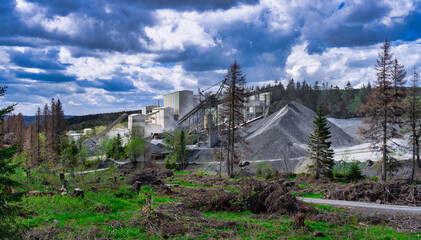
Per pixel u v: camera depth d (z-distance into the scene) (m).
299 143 72.38
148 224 18.56
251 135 86.44
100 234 16.61
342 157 60.03
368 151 62.75
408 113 44.50
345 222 21.38
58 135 84.19
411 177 41.84
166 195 31.34
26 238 15.07
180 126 124.69
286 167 58.22
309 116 94.19
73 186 27.64
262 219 21.78
